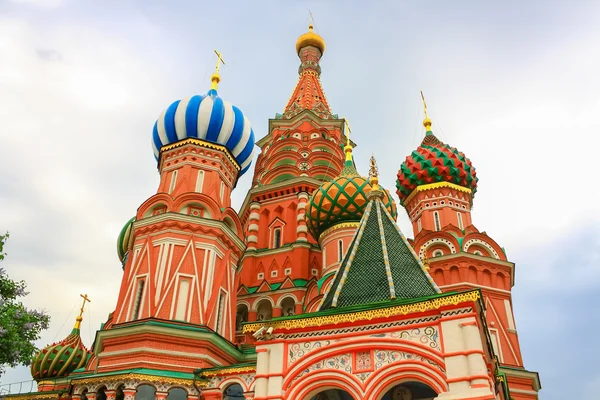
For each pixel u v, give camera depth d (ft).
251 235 112.06
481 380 35.86
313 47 168.25
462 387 36.01
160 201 85.15
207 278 78.43
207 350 71.26
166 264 77.05
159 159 95.45
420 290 45.19
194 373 67.36
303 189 115.24
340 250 89.66
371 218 54.60
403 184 105.91
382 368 39.65
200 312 74.90
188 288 76.23
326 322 42.63
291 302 98.58
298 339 43.32
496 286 87.35
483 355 37.50
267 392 41.68
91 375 66.90
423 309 40.11
